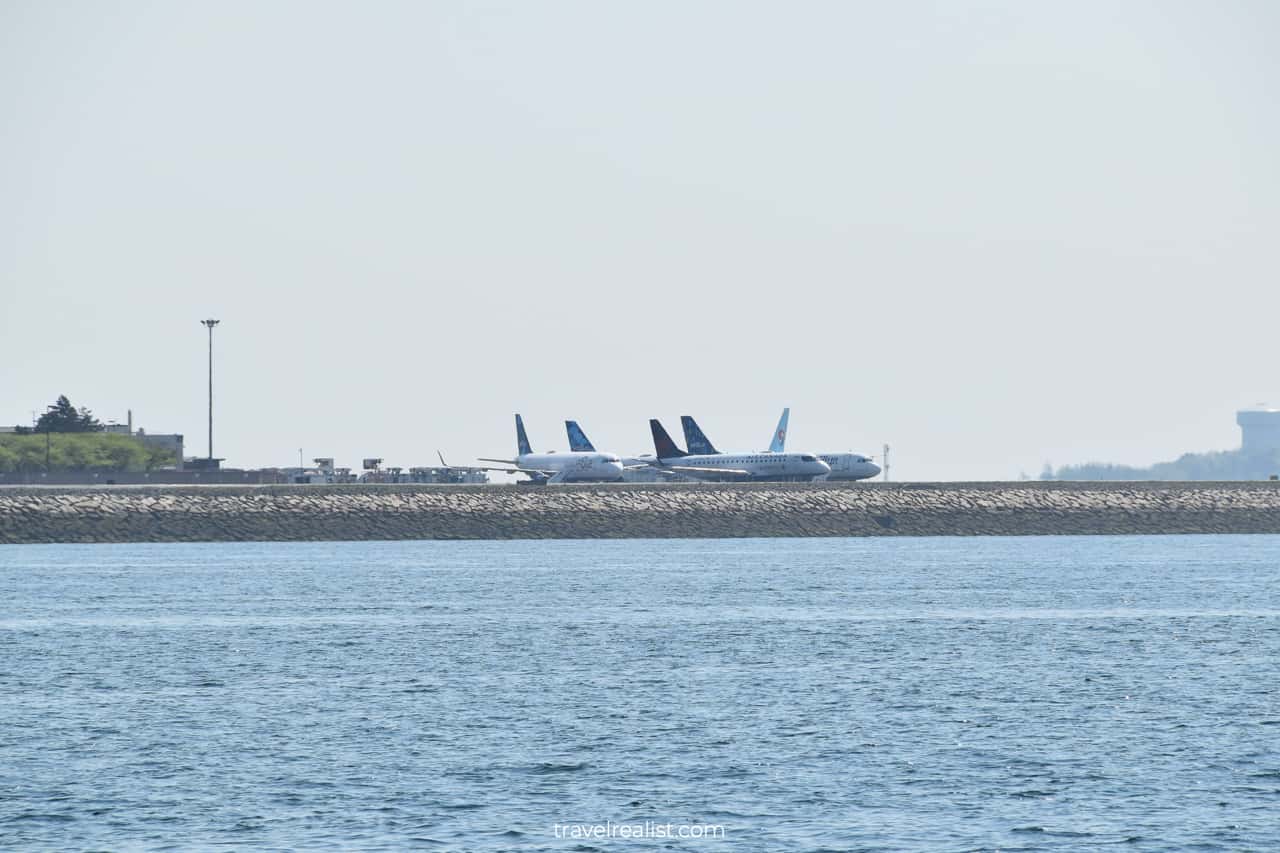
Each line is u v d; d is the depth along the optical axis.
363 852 191.38
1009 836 197.12
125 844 195.50
